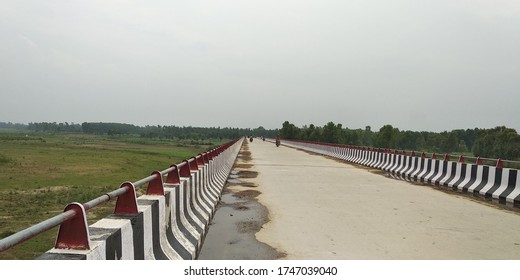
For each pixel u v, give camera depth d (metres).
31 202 11.28
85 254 2.58
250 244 5.61
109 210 9.42
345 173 16.58
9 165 22.59
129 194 3.63
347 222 6.98
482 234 6.29
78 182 16.72
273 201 9.15
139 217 3.58
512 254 5.26
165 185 5.41
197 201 7.00
